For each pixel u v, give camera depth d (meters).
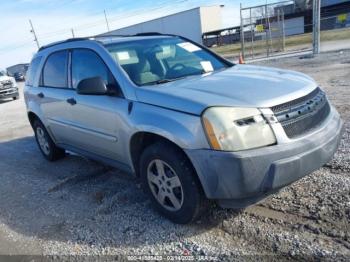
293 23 42.06
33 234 3.69
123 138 3.66
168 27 49.41
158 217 3.62
